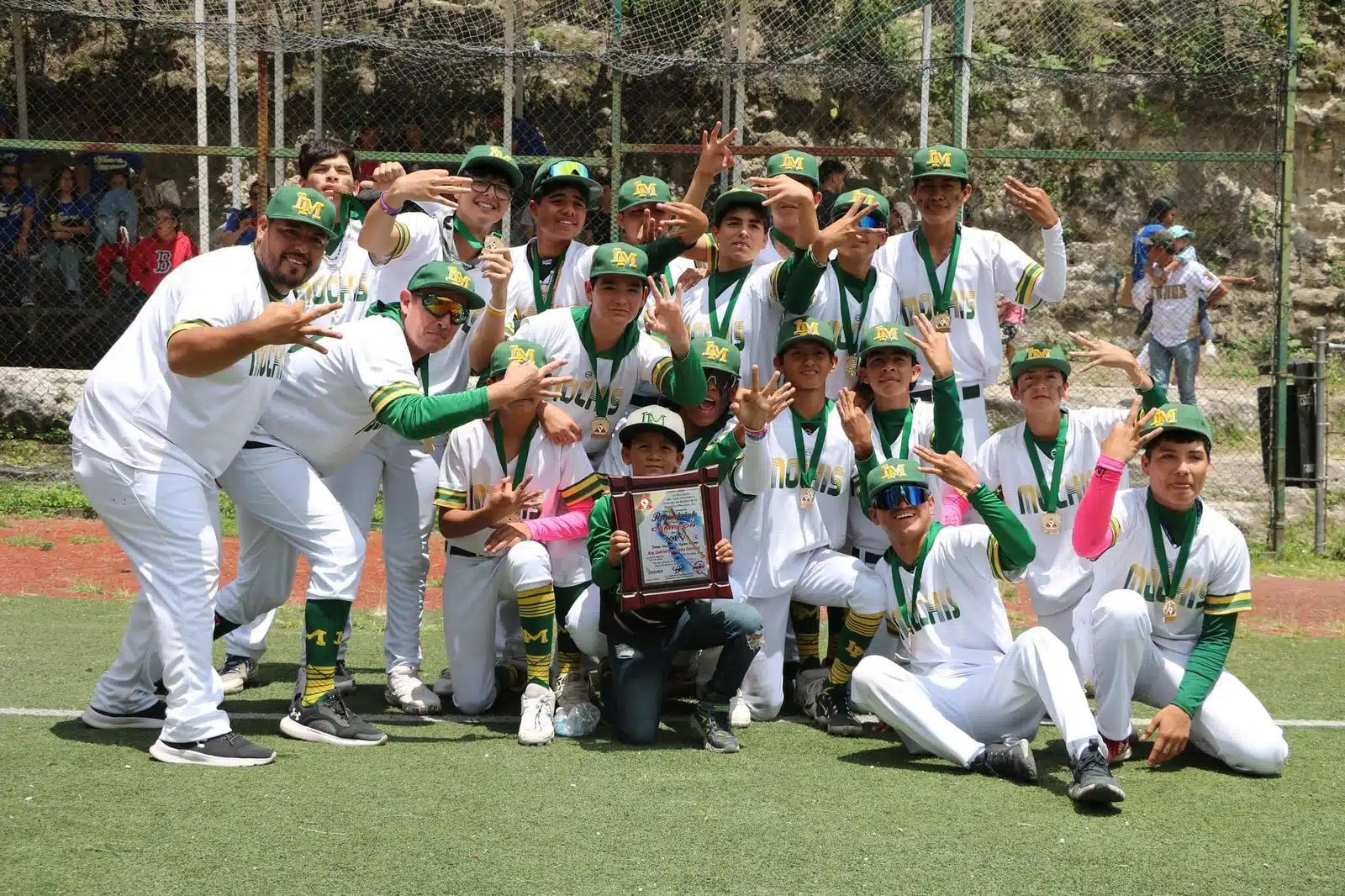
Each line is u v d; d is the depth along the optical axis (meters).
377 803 4.61
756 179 7.14
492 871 3.99
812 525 6.15
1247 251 16.02
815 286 6.53
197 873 3.92
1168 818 4.68
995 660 5.57
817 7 15.41
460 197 6.58
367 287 6.42
